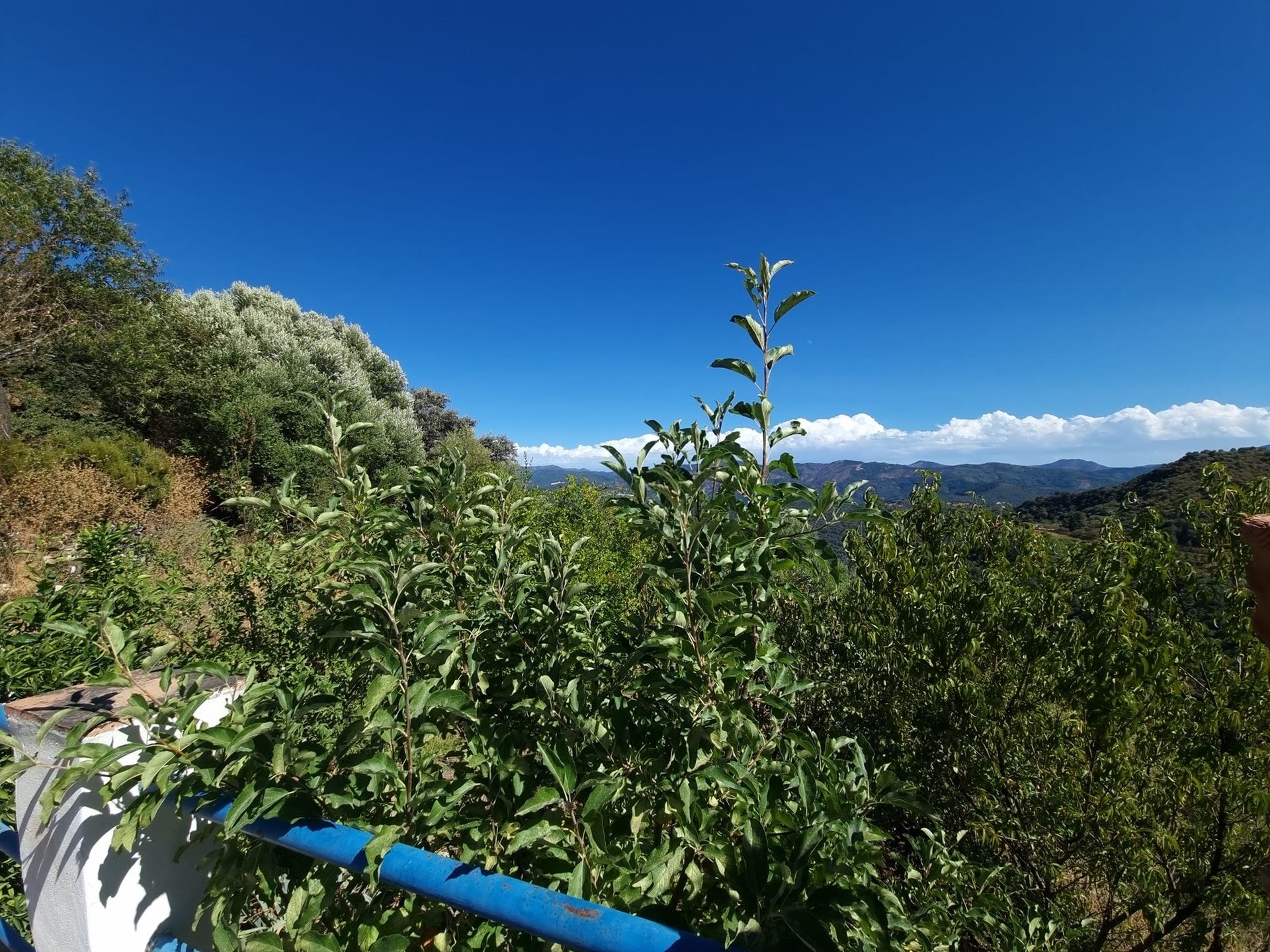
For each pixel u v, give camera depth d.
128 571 2.96
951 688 3.49
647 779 1.41
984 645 3.51
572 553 1.77
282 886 1.31
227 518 11.85
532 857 1.35
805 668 3.88
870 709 3.87
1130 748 3.22
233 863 1.16
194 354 18.02
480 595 1.79
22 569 7.43
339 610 1.60
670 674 1.53
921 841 2.16
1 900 1.99
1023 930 2.25
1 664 2.49
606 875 1.21
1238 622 2.77
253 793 1.04
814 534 1.55
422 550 1.85
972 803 3.52
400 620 1.23
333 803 1.13
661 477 1.48
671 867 1.18
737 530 1.53
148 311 18.09
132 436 15.71
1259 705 2.75
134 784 1.15
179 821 1.39
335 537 1.82
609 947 0.77
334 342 22.11
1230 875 2.91
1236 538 2.75
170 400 16.70
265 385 17.11
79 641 2.62
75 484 10.03
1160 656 2.79
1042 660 3.26
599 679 1.75
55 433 14.02
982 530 3.73
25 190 16.05
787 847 1.19
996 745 3.48
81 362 16.36
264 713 1.21
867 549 4.06
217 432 15.38
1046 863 3.30
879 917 1.04
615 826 1.40
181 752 1.13
